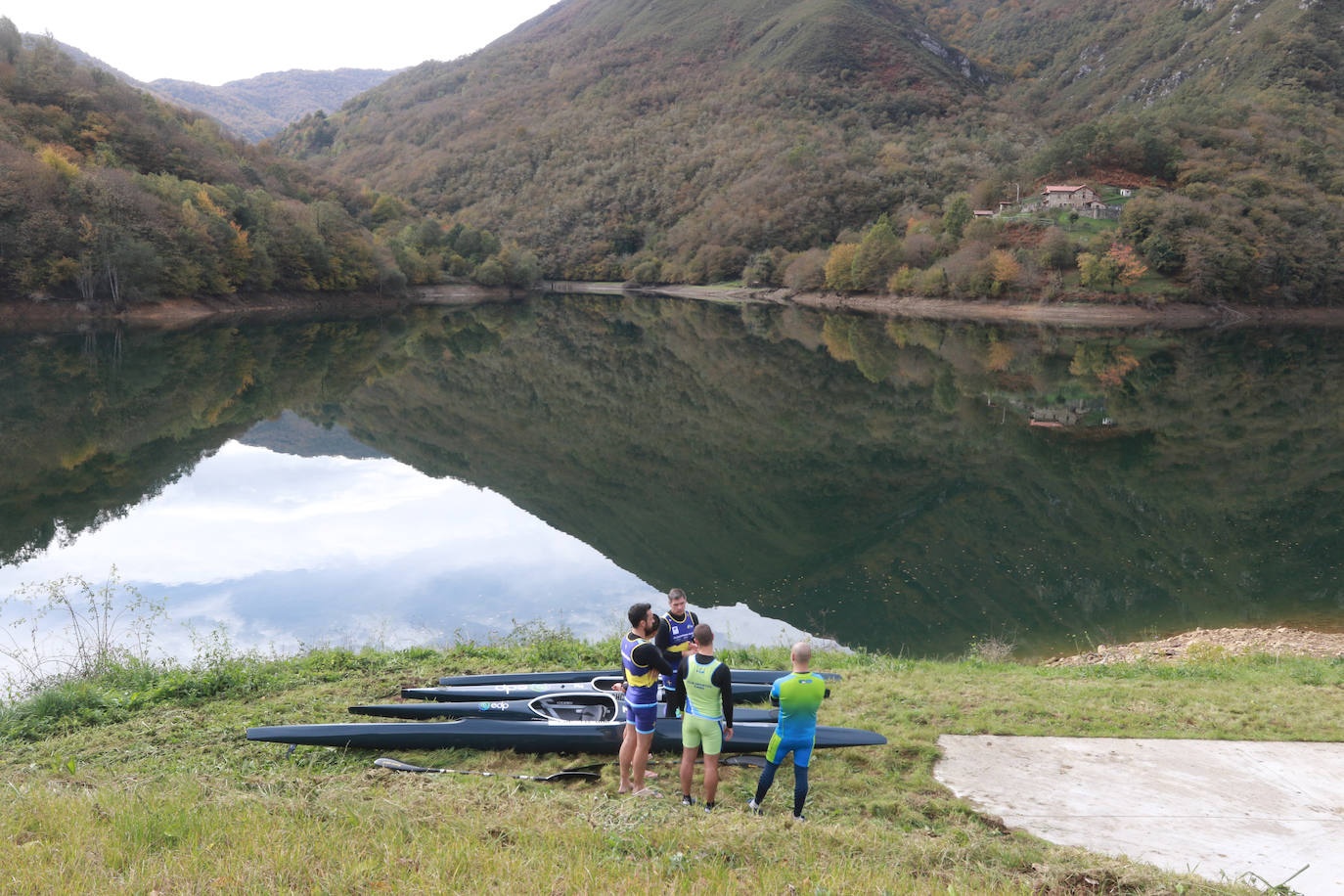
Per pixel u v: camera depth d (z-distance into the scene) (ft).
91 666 39.93
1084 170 431.84
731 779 27.76
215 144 476.54
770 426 136.67
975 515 88.74
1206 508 88.07
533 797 25.66
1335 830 24.41
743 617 62.44
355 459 114.42
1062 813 25.36
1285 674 41.68
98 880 17.94
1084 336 262.06
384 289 396.57
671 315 357.41
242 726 31.63
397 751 29.94
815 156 558.97
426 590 65.16
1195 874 21.35
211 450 114.01
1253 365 193.47
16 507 83.66
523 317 344.49
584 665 41.06
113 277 256.93
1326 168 408.67
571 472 110.42
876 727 31.96
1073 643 56.54
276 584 64.95
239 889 17.89
